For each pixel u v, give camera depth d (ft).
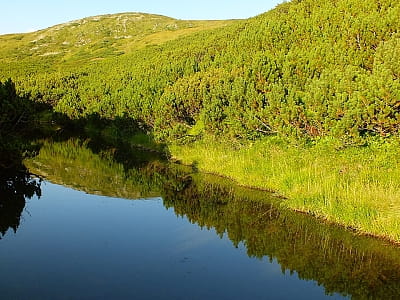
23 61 326.65
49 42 439.22
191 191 73.87
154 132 111.96
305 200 58.23
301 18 110.11
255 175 72.95
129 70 191.83
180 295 36.47
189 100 96.73
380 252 43.86
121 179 85.10
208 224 56.65
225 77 96.53
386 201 51.26
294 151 70.18
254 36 120.37
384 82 51.88
